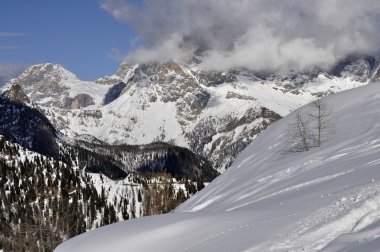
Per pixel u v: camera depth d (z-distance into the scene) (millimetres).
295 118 60938
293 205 22844
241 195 43438
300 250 15312
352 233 15023
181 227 23219
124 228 26266
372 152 35562
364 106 53812
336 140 46906
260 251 16312
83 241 25422
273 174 44250
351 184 23797
